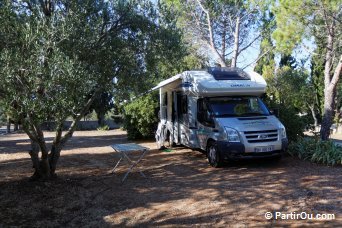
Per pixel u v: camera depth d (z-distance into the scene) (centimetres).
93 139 1762
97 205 613
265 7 1769
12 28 558
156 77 812
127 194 679
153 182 772
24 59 512
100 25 646
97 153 1217
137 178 813
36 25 540
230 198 641
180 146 1325
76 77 512
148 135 1630
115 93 731
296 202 609
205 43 1956
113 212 577
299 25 1243
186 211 576
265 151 884
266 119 937
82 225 524
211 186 730
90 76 563
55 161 773
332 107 1345
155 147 1349
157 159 1070
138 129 1616
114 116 2719
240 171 873
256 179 782
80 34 596
